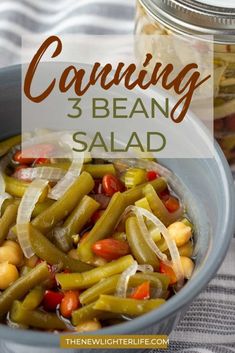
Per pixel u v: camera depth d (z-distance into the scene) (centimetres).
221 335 140
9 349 119
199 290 117
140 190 142
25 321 125
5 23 184
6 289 128
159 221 137
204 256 129
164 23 145
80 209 137
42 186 139
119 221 139
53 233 136
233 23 140
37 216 136
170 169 150
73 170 145
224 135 158
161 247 135
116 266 128
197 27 141
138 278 127
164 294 129
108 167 148
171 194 148
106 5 188
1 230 135
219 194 131
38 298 126
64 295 128
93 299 126
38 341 110
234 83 149
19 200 141
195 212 143
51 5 191
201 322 141
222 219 126
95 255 133
